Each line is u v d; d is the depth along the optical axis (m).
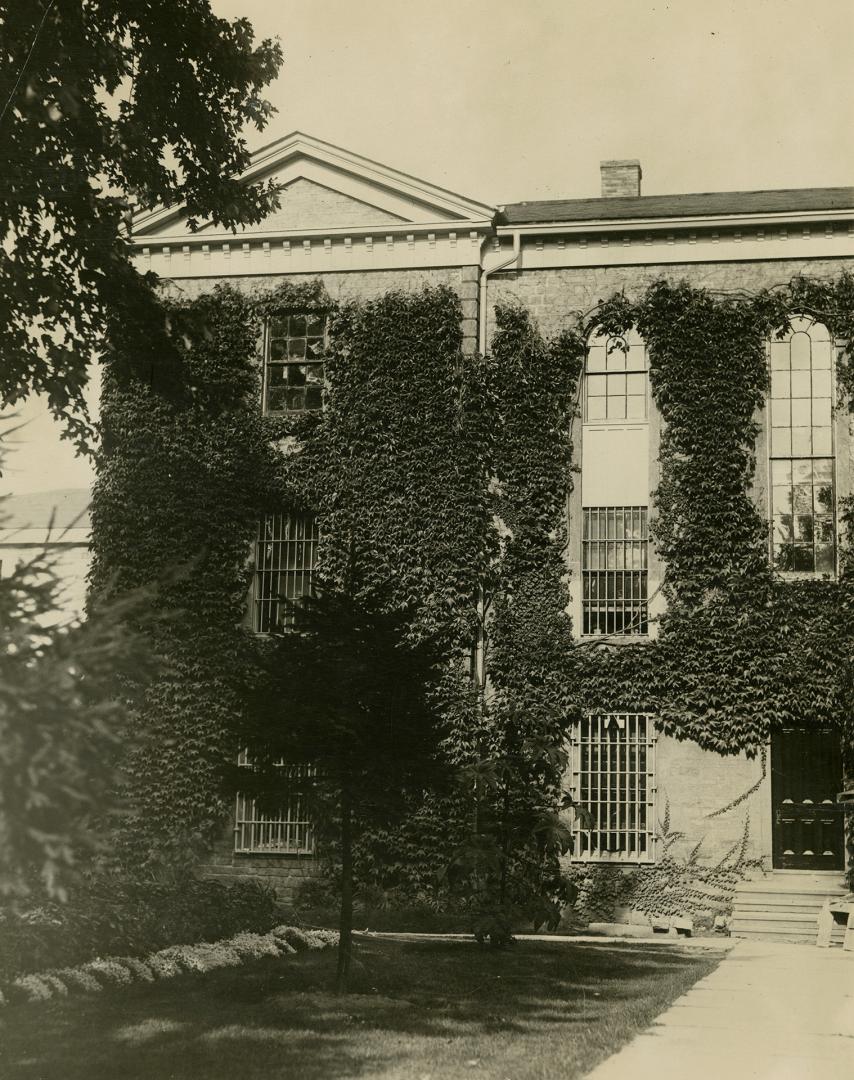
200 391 21.20
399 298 25.47
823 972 15.54
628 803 23.23
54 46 16.48
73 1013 10.80
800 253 24.39
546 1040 10.19
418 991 12.77
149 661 6.80
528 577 24.19
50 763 6.09
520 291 25.36
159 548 25.48
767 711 22.91
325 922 20.91
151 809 24.28
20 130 16.55
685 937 21.12
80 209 17.84
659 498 24.02
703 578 23.55
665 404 24.33
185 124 18.31
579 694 23.61
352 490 25.00
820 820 22.92
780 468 23.95
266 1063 9.02
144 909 14.62
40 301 17.89
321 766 11.90
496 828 17.98
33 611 6.64
